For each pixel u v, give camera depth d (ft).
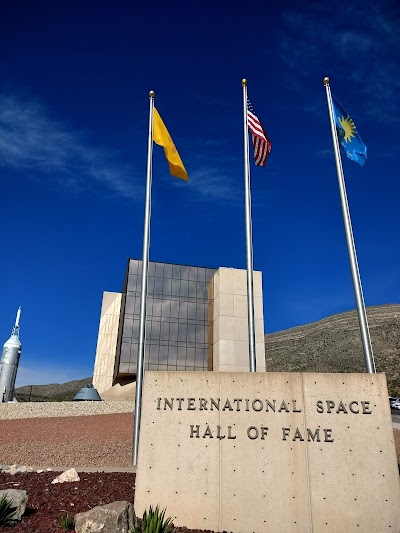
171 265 191.21
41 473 36.86
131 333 177.99
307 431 26.27
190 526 24.73
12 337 165.78
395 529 24.50
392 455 25.84
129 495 27.99
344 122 48.01
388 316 452.76
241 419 26.66
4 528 20.88
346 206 41.83
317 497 25.02
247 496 25.14
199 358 181.06
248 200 43.88
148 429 26.68
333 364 354.13
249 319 39.14
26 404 103.86
